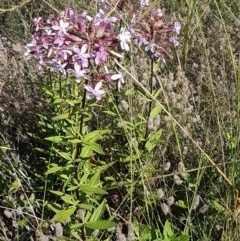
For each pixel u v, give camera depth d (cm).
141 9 95
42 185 95
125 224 88
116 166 97
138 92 96
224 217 83
